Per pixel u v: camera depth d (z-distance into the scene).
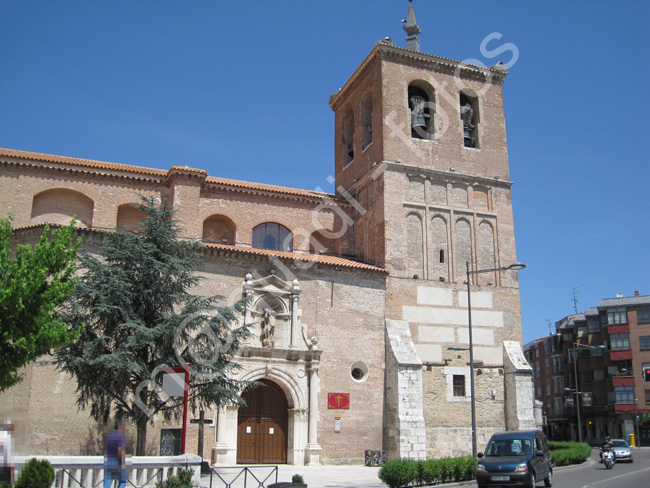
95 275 26.53
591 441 80.69
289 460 35.06
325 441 35.94
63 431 30.02
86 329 25.59
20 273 20.25
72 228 22.12
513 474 22.58
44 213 37.94
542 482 26.20
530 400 40.28
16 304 19.88
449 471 26.59
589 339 82.00
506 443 24.80
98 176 39.16
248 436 34.84
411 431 36.59
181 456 18.73
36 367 30.36
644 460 44.81
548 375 91.81
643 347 76.25
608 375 78.62
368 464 36.03
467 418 39.47
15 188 37.12
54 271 21.45
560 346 88.81
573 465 37.62
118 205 39.47
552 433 90.81
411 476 24.67
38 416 29.84
